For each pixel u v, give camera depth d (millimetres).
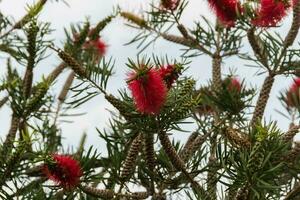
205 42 1990
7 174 1434
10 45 2168
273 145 1317
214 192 1461
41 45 1787
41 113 1920
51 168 1318
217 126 1523
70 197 1454
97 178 1434
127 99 1337
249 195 1342
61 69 2107
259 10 1660
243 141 1378
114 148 1462
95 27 2227
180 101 1301
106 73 1329
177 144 1568
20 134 1748
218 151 1411
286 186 1511
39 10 1824
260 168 1308
